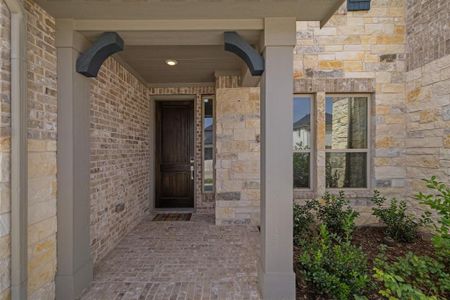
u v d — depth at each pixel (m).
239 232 4.33
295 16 2.44
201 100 5.54
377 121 4.51
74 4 2.20
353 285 2.36
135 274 2.94
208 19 2.47
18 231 1.87
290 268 2.47
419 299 1.77
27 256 1.99
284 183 2.47
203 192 5.56
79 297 2.51
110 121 3.61
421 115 4.15
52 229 2.36
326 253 2.69
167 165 6.08
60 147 2.43
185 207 6.00
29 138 2.09
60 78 2.43
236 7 2.28
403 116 4.49
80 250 2.56
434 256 3.25
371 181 4.61
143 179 5.18
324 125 4.54
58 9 2.27
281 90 2.47
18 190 1.88
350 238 3.45
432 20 3.92
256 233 4.28
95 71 2.64
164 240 3.98
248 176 4.70
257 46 2.76
